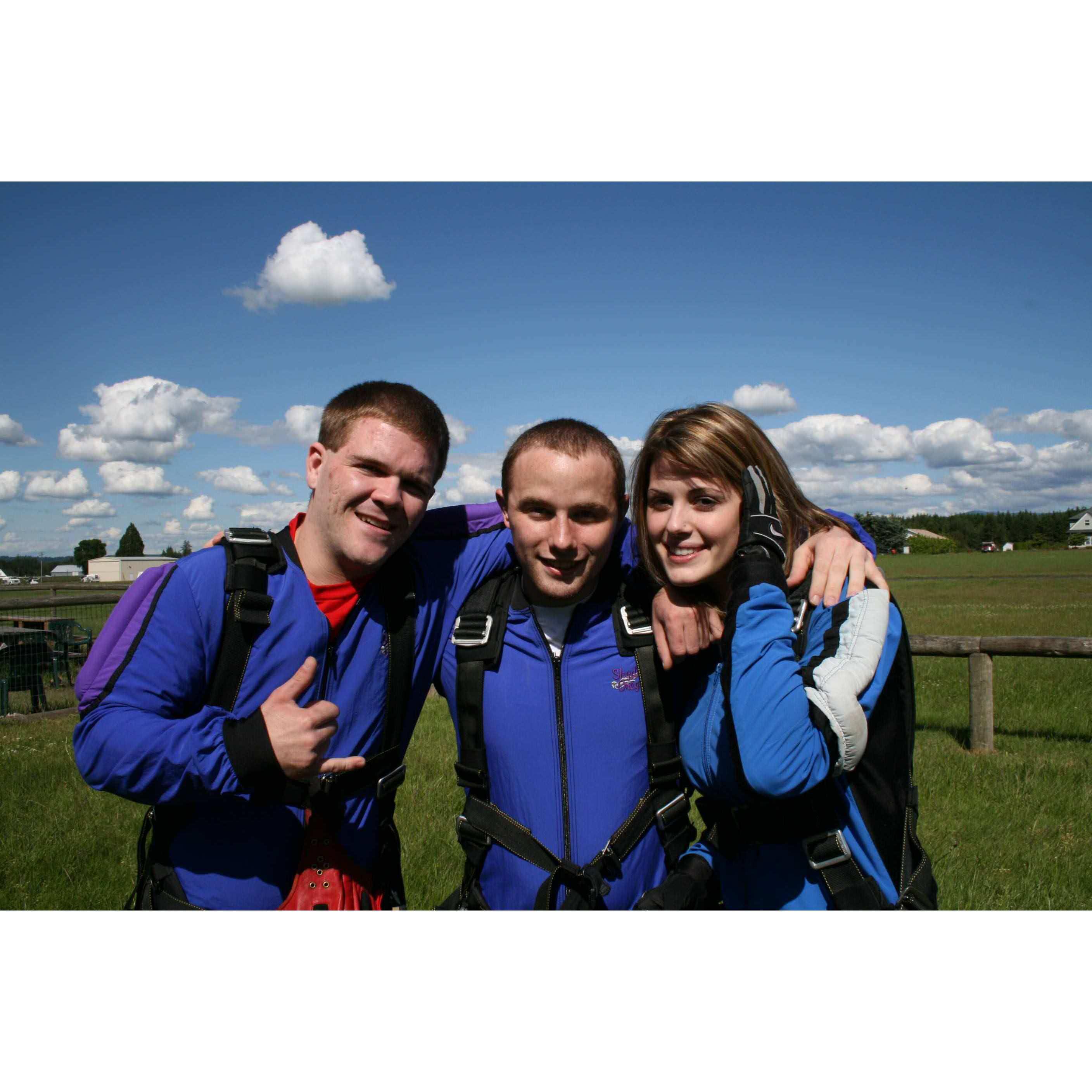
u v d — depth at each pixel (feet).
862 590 6.21
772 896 6.23
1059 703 30.32
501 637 6.98
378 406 6.26
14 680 34.22
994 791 18.69
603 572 7.20
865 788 5.84
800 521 6.84
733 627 5.73
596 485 6.36
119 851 15.10
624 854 6.70
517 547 6.73
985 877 13.62
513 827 6.81
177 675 6.15
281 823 6.34
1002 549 415.23
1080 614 72.84
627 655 6.93
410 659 6.86
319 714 5.62
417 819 16.19
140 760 5.59
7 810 17.83
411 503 6.35
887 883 5.88
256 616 6.29
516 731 6.88
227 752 5.54
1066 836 15.71
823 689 5.59
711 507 6.44
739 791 6.15
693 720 6.56
